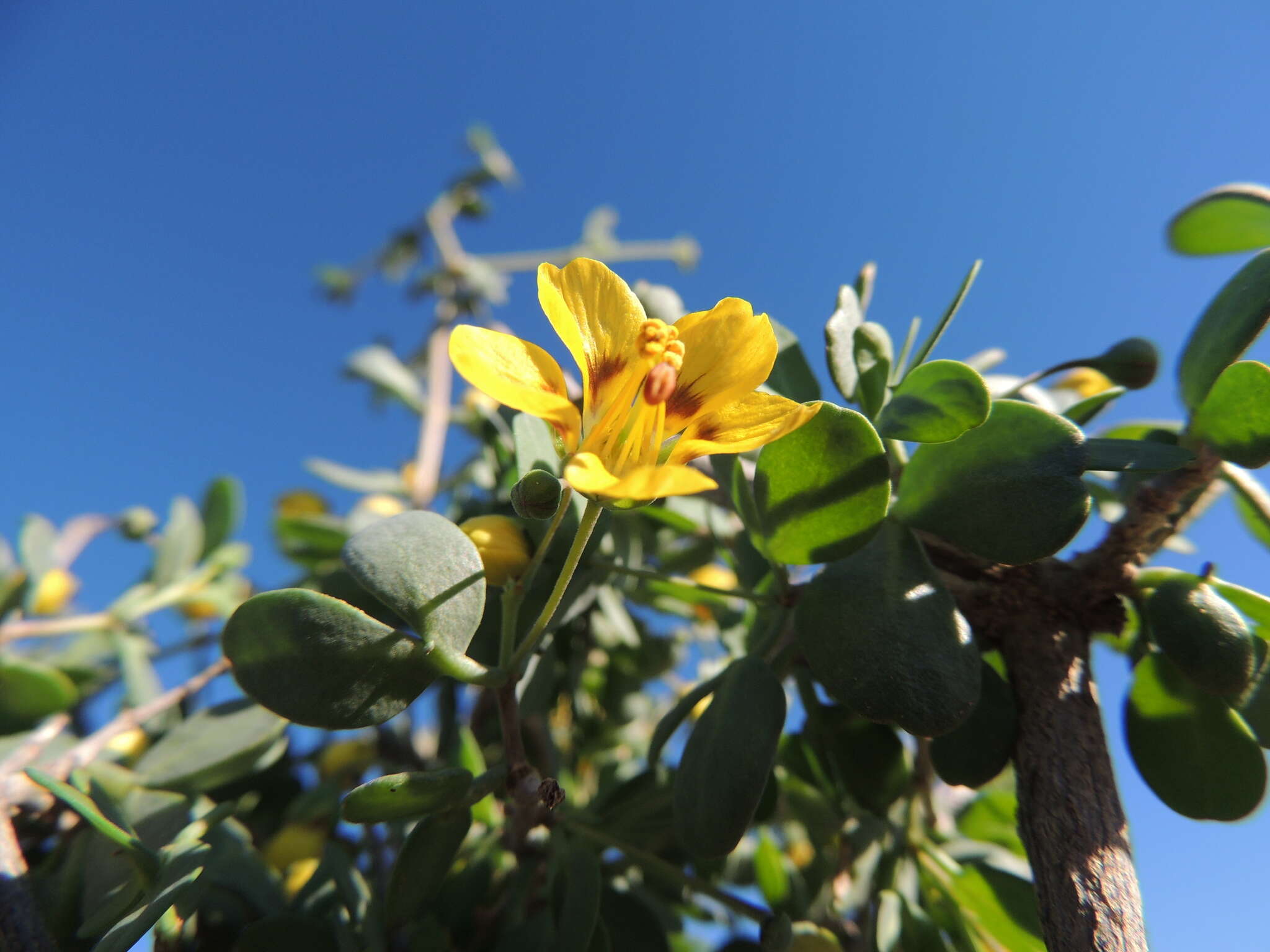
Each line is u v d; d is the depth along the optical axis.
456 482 0.18
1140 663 0.10
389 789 0.08
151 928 0.08
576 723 0.15
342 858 0.10
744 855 0.15
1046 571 0.09
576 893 0.10
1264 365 0.08
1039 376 0.11
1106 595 0.09
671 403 0.09
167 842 0.10
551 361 0.08
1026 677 0.09
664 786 0.12
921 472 0.09
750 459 0.11
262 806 0.14
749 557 0.12
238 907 0.11
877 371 0.10
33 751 0.11
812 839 0.13
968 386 0.08
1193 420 0.09
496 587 0.10
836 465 0.09
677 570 0.16
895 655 0.08
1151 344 0.10
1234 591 0.09
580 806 0.13
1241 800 0.09
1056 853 0.08
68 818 0.11
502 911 0.11
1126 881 0.08
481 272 0.22
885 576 0.08
